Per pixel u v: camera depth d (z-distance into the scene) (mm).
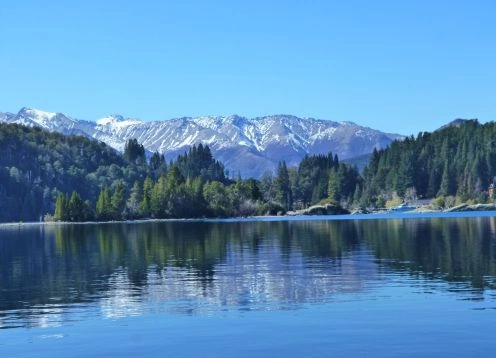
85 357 30469
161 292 47594
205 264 66938
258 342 32250
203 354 30531
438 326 34469
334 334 33375
